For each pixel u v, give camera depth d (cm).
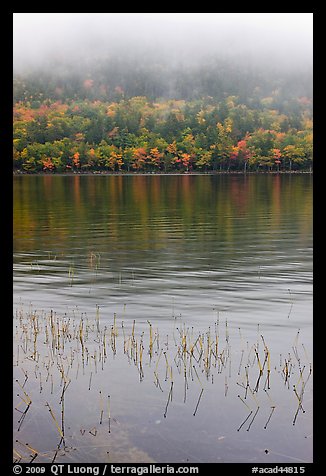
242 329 1230
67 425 794
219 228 3027
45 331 1221
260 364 1002
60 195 5950
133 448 738
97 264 2042
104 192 6438
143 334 1203
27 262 2094
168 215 3747
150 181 9388
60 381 943
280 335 1183
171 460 710
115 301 1505
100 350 1098
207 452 728
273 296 1534
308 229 2919
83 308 1440
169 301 1497
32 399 873
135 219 3528
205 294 1567
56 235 2823
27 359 1048
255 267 1948
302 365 1003
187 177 11194
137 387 918
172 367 1002
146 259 2136
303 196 5369
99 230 3014
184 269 1936
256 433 771
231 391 899
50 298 1552
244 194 5784
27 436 766
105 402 862
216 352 1040
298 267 1938
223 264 2009
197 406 848
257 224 3164
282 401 862
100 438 761
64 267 1995
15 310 1423
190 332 1212
